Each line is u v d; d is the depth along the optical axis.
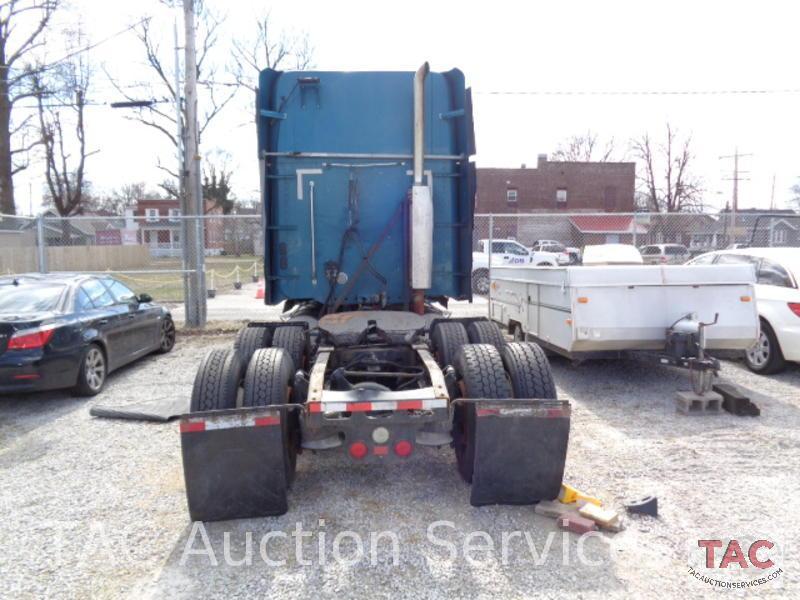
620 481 4.46
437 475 4.61
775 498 4.16
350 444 3.77
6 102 24.97
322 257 6.07
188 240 11.95
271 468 3.71
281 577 3.23
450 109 6.08
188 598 3.06
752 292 6.66
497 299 10.02
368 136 6.00
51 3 24.88
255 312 14.43
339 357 4.92
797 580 3.17
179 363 9.04
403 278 6.11
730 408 6.16
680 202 52.78
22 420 6.24
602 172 49.00
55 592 3.13
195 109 11.98
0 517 4.02
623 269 6.62
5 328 6.21
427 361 4.34
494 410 3.77
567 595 3.04
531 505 4.02
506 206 49.06
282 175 5.99
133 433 5.77
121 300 8.35
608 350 6.74
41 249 12.01
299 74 5.91
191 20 11.85
